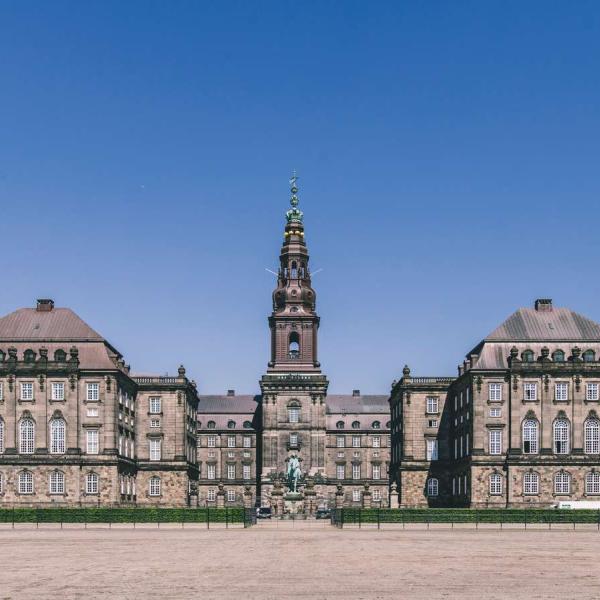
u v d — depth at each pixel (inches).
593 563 2642.7
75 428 6072.8
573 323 6220.5
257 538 3757.4
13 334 6289.4
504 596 2004.2
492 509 4840.1
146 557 2837.1
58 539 3678.6
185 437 6860.2
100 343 6230.3
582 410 5940.0
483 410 5984.3
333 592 2059.5
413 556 2861.7
